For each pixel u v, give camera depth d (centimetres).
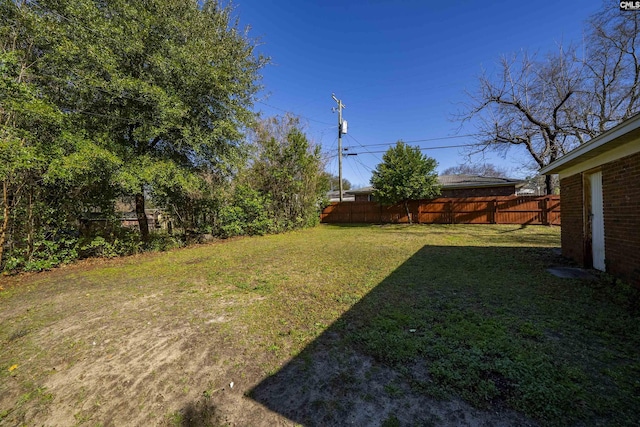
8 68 475
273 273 521
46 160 511
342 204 1770
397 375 207
